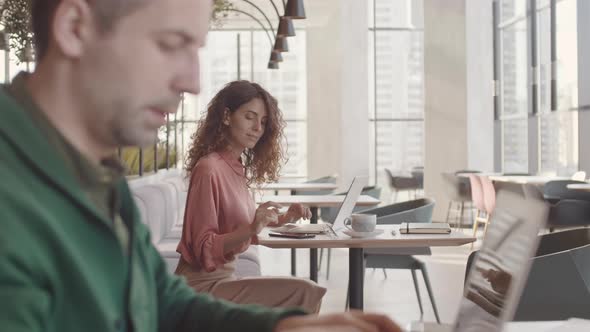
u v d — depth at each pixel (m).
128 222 0.82
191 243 2.74
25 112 0.68
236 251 2.73
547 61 10.39
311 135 14.01
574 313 2.70
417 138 13.95
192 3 0.72
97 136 0.72
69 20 0.68
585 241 3.11
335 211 6.36
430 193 11.10
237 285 2.69
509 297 1.04
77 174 0.71
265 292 2.66
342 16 11.77
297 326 0.83
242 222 2.87
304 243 3.17
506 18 11.99
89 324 0.67
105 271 0.71
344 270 6.96
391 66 13.91
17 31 3.82
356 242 3.18
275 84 15.16
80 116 0.70
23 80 0.71
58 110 0.70
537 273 2.70
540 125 10.59
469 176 9.68
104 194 0.76
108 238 0.71
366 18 11.79
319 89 13.88
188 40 0.72
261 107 2.99
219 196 2.83
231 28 15.14
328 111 13.66
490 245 1.23
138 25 0.69
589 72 9.16
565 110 9.71
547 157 10.39
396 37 13.86
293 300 2.65
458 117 10.90
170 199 5.96
